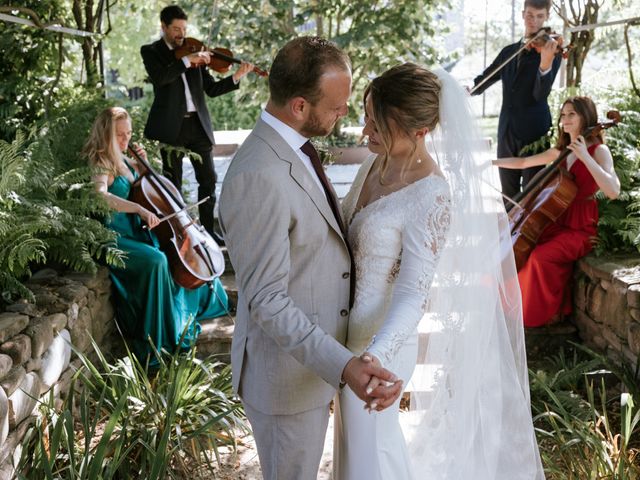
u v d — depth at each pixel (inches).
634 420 112.8
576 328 167.0
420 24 300.8
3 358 107.8
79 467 107.7
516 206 160.9
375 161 93.1
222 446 125.5
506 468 99.5
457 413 95.6
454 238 91.5
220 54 198.8
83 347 140.3
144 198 159.3
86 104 192.5
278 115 78.6
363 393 72.6
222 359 161.5
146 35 420.5
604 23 193.2
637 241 150.5
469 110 89.3
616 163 178.9
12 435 106.3
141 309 158.1
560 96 215.5
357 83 315.3
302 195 77.8
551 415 116.9
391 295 86.6
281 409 82.2
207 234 170.7
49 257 155.5
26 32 201.3
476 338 93.7
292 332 74.7
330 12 303.7
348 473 91.0
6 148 134.6
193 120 192.4
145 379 126.7
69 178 150.2
